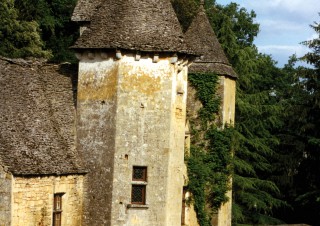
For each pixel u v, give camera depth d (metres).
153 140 26.88
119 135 26.69
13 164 23.95
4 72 27.75
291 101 56.72
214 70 33.91
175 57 26.92
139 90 26.91
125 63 26.86
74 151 27.28
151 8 27.58
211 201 33.28
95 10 31.67
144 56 26.95
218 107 33.81
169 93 27.05
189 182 32.12
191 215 32.28
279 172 51.41
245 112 46.59
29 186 24.39
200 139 33.69
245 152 46.34
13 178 23.73
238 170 45.66
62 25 53.62
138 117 26.84
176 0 56.41
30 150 25.20
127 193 26.58
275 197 51.28
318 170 47.38
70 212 26.39
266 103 53.56
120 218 26.52
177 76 27.77
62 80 29.53
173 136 27.38
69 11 53.44
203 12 35.66
